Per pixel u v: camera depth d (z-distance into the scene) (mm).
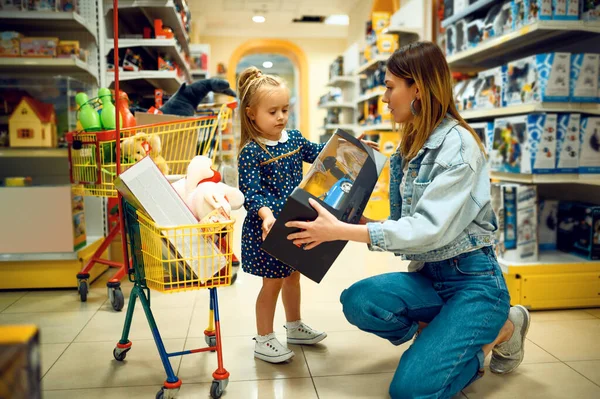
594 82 2416
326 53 10906
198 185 1673
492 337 1479
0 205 2748
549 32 2650
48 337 2090
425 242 1389
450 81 1546
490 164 2777
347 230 1403
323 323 2252
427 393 1386
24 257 2781
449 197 1418
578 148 2428
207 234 1507
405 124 1663
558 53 2359
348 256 3631
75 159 2512
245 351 1939
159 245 1478
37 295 2732
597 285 2453
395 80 1558
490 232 1547
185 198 1659
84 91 3320
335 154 1603
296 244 1473
